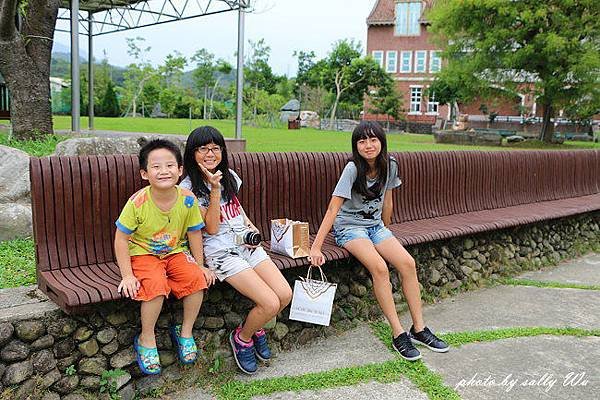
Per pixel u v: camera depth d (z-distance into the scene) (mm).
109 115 31469
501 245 5711
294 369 3512
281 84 44125
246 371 3367
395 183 4164
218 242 3342
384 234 3992
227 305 3504
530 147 18141
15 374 2750
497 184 6461
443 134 18375
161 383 3174
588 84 18047
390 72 40094
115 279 3057
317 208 4629
